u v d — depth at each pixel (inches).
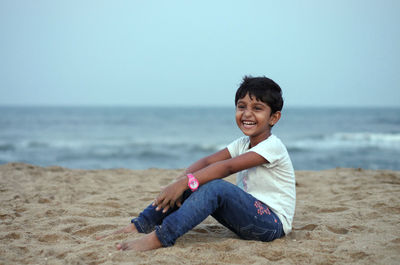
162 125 1635.1
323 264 81.0
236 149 105.8
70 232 110.7
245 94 95.2
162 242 89.0
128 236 99.0
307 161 661.9
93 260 83.9
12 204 142.4
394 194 153.1
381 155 718.5
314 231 104.0
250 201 90.7
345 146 868.6
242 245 91.6
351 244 92.0
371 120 2023.9
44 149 817.5
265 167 94.9
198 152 815.7
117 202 147.8
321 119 2164.1
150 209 101.1
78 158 709.9
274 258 85.1
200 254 85.1
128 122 1818.4
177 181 91.1
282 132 1230.9
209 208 88.5
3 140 964.6
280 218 95.2
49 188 172.9
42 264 82.4
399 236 98.2
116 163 663.1
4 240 99.7
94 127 1472.7
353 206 137.9
